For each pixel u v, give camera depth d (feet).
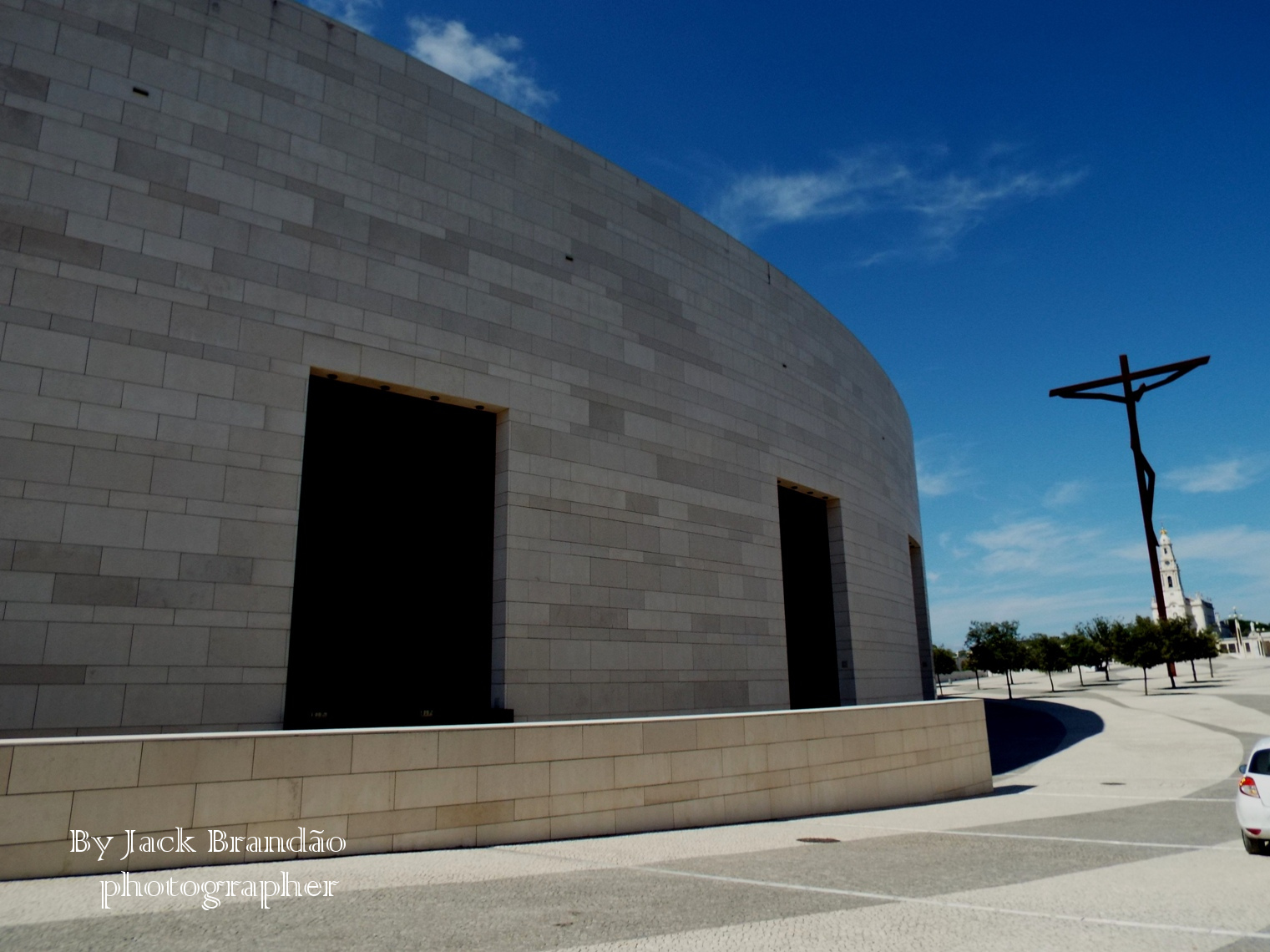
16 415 44.39
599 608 66.23
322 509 54.95
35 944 18.86
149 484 47.44
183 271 50.65
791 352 94.12
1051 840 37.27
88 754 26.66
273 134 55.83
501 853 32.55
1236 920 22.43
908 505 129.29
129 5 51.65
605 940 20.12
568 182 72.43
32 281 45.93
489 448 64.44
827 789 48.44
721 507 79.10
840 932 21.06
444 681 58.13
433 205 62.80
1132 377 165.48
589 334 70.90
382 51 62.34
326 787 30.99
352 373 56.29
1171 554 438.81
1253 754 34.40
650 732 40.78
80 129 48.75
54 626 43.62
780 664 80.69
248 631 48.93
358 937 20.13
